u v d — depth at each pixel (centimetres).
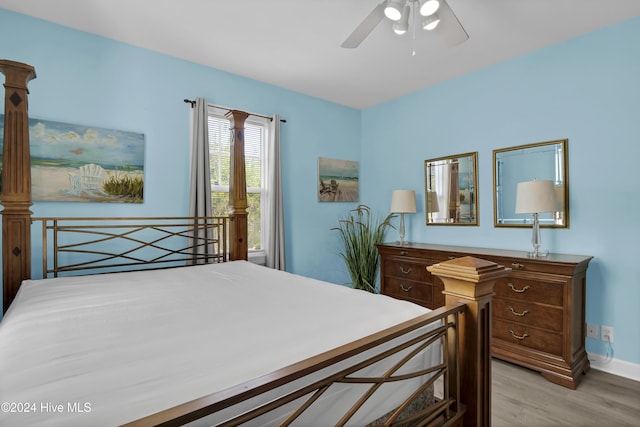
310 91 364
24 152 185
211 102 304
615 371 229
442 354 124
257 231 345
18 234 184
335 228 400
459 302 118
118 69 257
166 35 249
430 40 254
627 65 226
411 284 311
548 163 263
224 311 131
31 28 225
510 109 286
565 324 214
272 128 338
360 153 427
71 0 208
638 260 222
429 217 350
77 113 240
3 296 182
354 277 381
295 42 258
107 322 117
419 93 360
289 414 77
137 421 50
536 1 206
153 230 272
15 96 183
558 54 258
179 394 70
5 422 59
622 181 229
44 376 77
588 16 222
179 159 285
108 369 80
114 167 253
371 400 96
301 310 133
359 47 266
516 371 234
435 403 110
